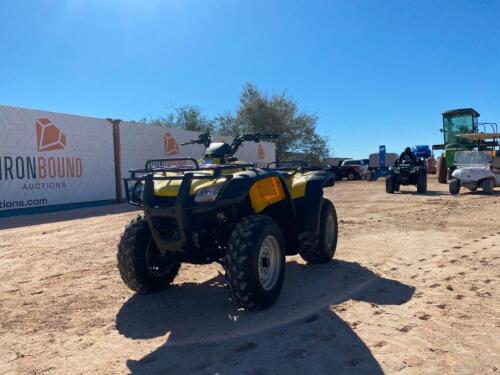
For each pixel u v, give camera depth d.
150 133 18.98
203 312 4.16
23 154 13.72
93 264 6.30
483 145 20.36
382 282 4.92
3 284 5.39
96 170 16.38
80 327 3.91
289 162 6.06
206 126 38.56
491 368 2.96
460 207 12.40
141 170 4.50
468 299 4.29
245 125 40.53
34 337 3.72
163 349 3.40
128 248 4.47
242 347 3.37
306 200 5.09
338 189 22.02
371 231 8.34
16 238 8.96
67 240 8.45
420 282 4.90
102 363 3.21
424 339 3.41
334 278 5.13
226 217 4.52
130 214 12.90
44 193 14.37
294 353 3.24
